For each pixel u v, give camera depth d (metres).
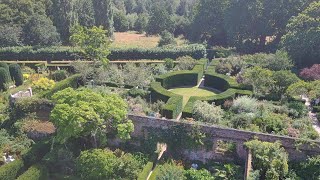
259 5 53.91
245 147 24.91
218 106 32.03
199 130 25.94
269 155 23.48
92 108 23.14
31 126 28.53
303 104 32.81
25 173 22.67
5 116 30.59
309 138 25.66
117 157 24.58
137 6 92.12
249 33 56.78
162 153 27.28
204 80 43.19
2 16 55.88
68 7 59.41
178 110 32.44
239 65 44.06
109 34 64.19
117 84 38.22
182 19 74.25
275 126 27.41
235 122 28.11
